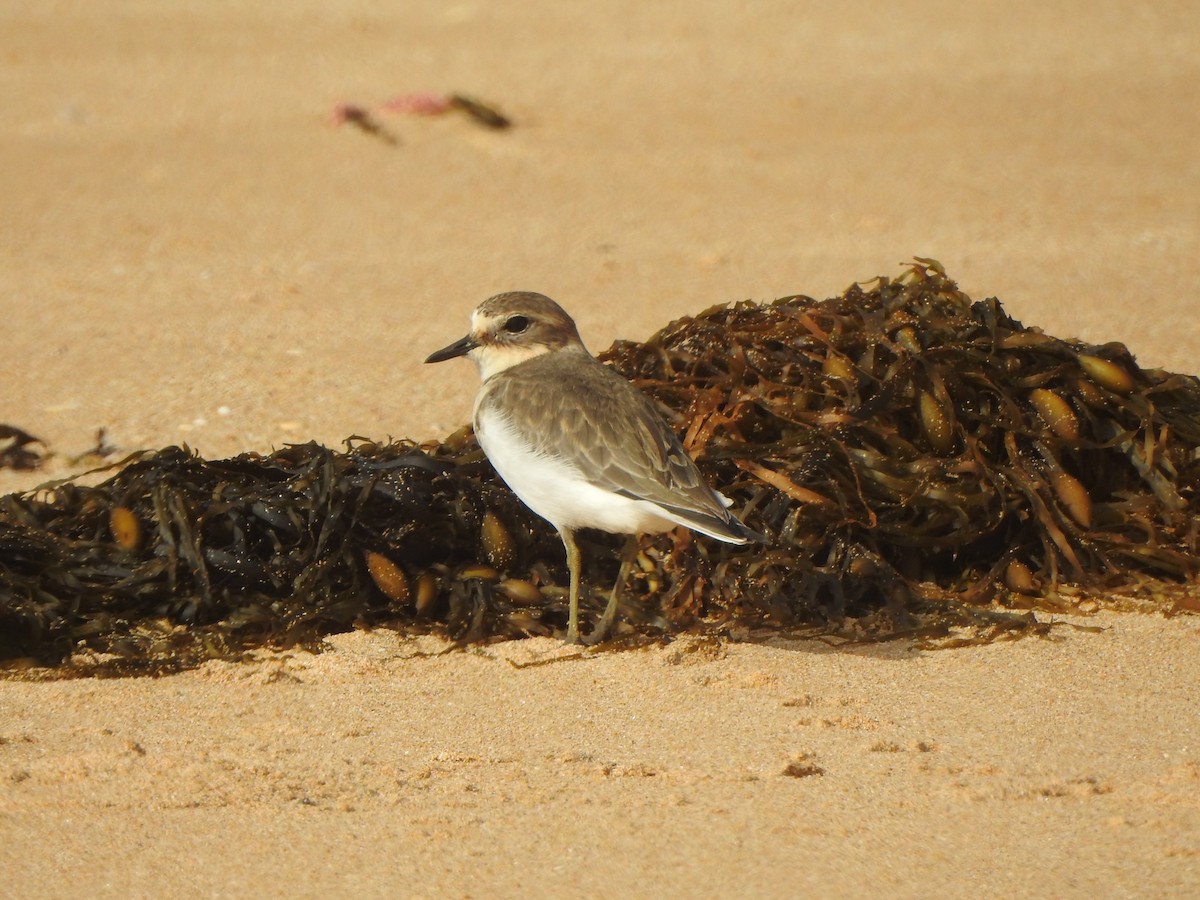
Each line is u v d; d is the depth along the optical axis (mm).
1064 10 34812
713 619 10203
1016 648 9758
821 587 10234
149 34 34562
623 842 7480
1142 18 33875
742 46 33125
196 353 16656
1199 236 20766
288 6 37031
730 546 10398
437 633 10172
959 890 6988
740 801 7867
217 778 8164
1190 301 17844
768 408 10711
